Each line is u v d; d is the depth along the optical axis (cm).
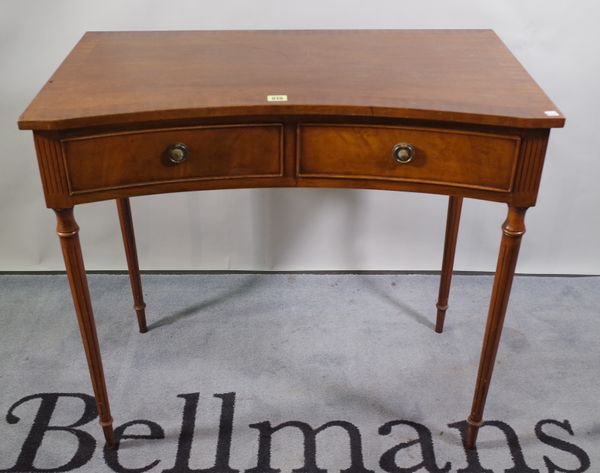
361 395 161
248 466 144
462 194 126
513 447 149
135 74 131
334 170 127
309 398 160
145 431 152
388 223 197
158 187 125
